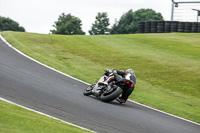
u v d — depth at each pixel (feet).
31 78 121.08
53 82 123.85
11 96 83.71
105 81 104.73
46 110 76.84
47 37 257.34
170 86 167.12
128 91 106.42
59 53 205.77
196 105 141.38
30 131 54.49
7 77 111.04
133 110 102.53
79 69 172.55
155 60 219.20
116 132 70.74
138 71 188.14
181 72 193.98
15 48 192.34
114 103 107.55
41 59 174.91
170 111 118.83
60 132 58.49
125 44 274.16
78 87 126.11
